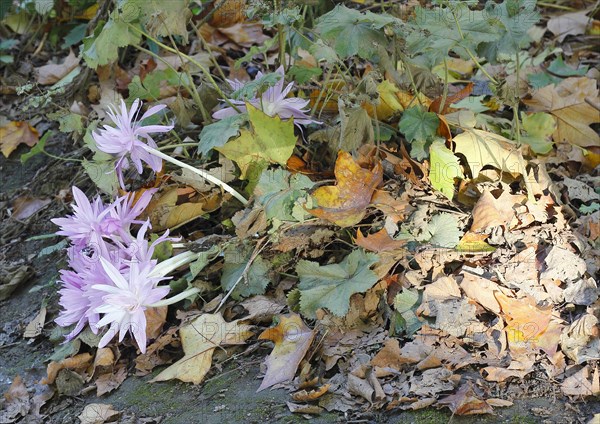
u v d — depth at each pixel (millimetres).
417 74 1784
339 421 1465
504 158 1707
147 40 2080
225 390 1549
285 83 1836
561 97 1888
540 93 1884
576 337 1515
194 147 1835
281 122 1669
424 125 1689
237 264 1658
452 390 1473
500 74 1965
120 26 1705
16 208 1951
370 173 1616
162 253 1688
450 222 1638
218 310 1623
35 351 1721
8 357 1719
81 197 1665
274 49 2074
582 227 1665
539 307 1545
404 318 1553
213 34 2109
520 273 1586
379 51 1744
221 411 1515
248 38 2104
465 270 1591
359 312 1575
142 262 1611
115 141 1686
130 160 1828
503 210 1646
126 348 1653
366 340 1550
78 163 1979
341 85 1828
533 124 1812
